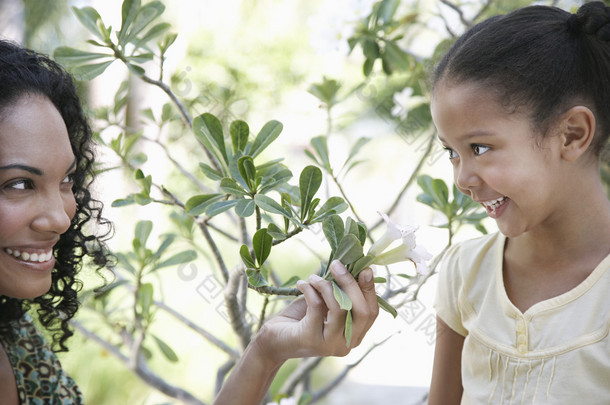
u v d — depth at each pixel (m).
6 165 0.91
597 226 0.98
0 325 1.20
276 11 4.47
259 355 1.06
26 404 1.21
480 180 0.94
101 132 1.73
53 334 1.33
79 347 2.95
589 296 0.97
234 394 1.06
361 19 1.80
